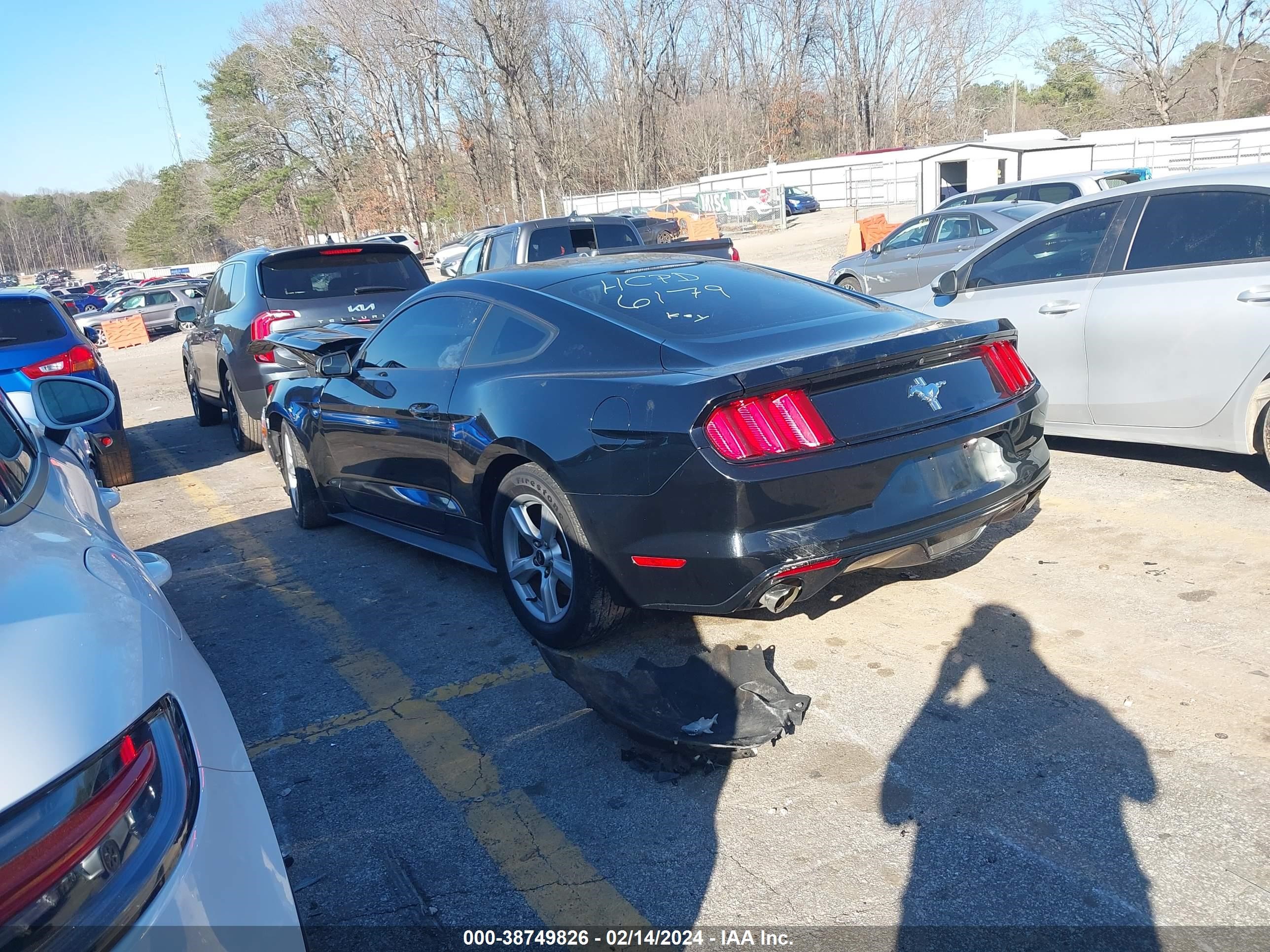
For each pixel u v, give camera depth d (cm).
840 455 318
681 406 319
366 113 6022
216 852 143
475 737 342
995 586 420
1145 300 520
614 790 302
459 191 6191
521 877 266
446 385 432
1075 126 6569
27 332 729
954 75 6669
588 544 357
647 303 394
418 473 458
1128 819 264
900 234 1309
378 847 285
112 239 13712
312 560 557
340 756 338
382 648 425
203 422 1089
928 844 262
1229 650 346
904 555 337
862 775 296
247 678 408
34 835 120
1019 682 340
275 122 6425
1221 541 442
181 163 8725
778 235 3500
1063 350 560
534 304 409
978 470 352
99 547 189
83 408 322
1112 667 343
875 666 361
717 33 6731
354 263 839
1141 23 5062
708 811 286
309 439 566
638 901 253
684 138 6444
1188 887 238
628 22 6178
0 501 190
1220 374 495
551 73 5978
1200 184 513
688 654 383
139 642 155
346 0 5572
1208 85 5272
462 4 5406
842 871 255
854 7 6531
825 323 376
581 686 343
